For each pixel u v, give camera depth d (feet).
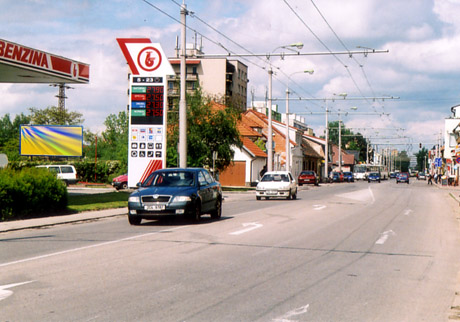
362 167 379.76
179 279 26.04
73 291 23.16
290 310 20.42
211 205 58.65
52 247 36.99
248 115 264.93
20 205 58.54
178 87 141.38
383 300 22.53
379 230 50.26
